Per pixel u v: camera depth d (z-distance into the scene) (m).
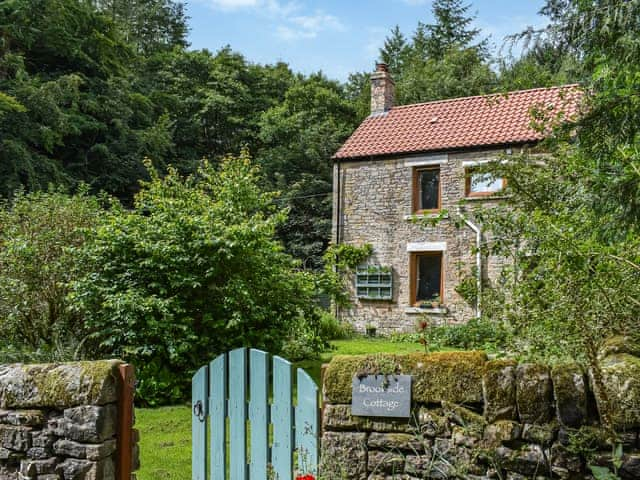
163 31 40.97
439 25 34.62
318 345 10.10
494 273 14.52
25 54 25.06
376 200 16.47
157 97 30.72
